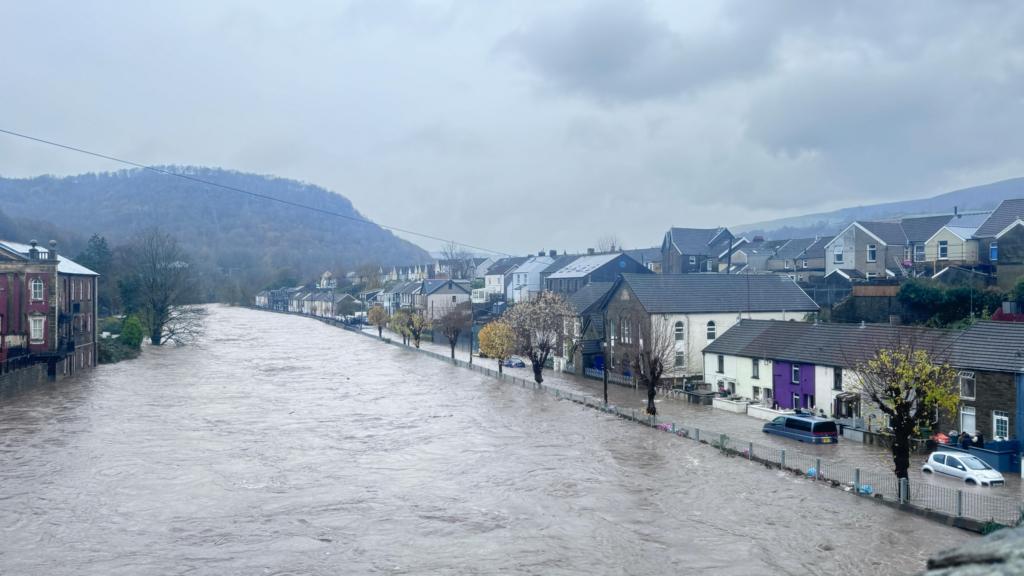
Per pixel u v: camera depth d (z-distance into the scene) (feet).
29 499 105.60
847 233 282.56
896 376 114.73
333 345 375.04
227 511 101.04
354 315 601.62
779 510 99.60
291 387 218.59
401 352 336.29
